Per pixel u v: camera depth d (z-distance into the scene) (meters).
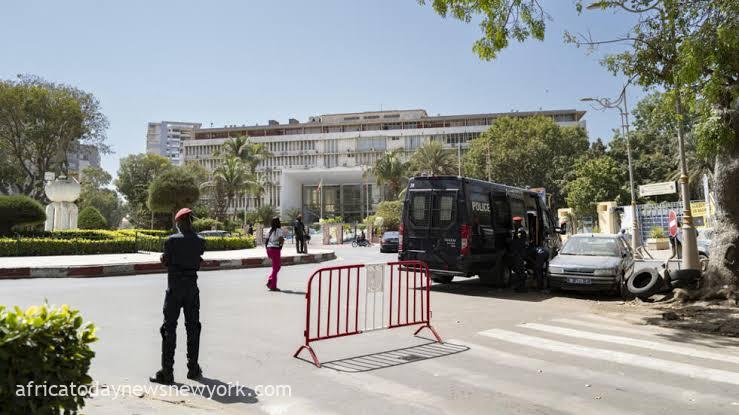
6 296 10.12
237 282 13.35
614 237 13.01
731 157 9.94
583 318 8.62
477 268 12.34
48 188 28.45
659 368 5.49
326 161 109.25
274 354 5.96
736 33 7.54
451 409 4.22
